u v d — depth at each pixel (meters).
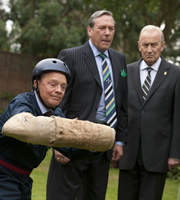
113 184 8.02
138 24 17.11
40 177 7.27
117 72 4.24
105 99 4.10
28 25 15.71
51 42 14.86
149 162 4.52
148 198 4.52
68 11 17.09
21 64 14.27
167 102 4.59
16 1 17.44
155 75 4.66
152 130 4.56
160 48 4.60
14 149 2.80
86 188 4.20
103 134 2.62
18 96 2.87
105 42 4.11
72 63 4.11
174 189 8.35
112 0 12.34
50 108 2.94
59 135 2.44
